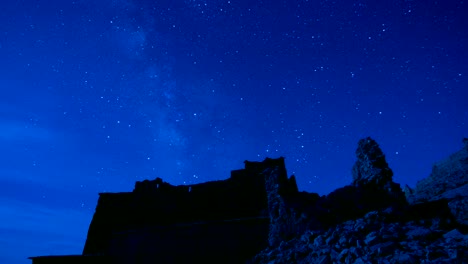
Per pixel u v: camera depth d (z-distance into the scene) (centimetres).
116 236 2030
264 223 1783
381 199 1588
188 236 1880
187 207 2111
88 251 2103
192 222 1933
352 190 1645
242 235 1784
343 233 1198
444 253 902
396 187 1622
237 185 2109
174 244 1878
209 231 1856
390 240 1072
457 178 2294
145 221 2117
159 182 2283
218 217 1977
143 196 2236
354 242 1112
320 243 1215
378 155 1745
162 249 1884
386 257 958
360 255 1001
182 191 2206
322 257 1097
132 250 1939
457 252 870
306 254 1218
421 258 907
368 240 1066
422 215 1352
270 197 1669
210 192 2142
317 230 1390
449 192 1902
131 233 2005
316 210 1529
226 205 2034
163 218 2097
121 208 2244
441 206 1369
